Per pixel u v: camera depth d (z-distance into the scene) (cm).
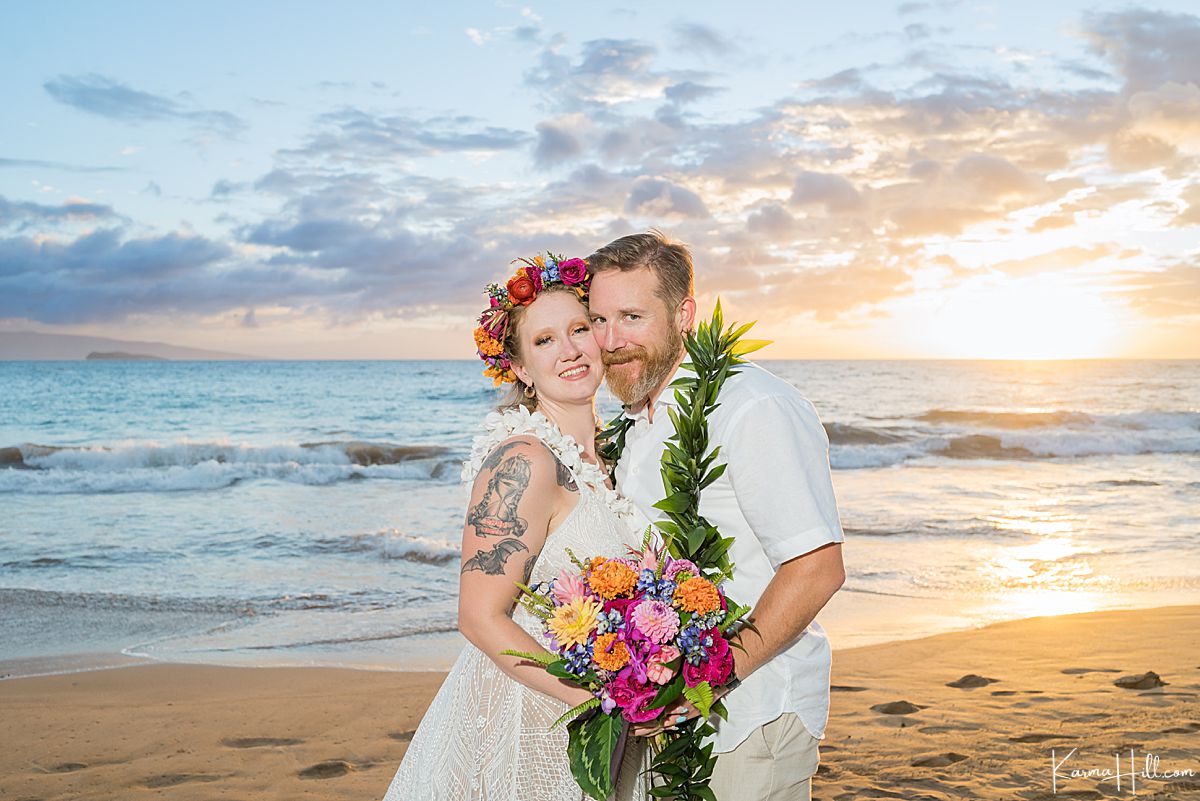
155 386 4912
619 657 220
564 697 235
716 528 259
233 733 537
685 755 256
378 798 441
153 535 1224
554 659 231
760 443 245
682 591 228
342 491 1691
